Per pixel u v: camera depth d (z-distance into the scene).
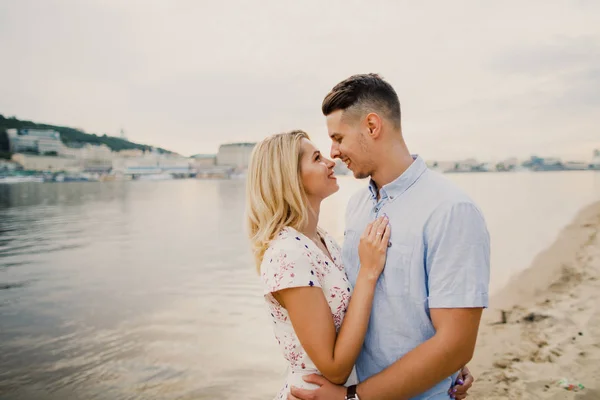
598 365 3.75
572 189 34.69
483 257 1.45
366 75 1.74
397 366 1.51
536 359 3.94
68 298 8.30
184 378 4.35
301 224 1.78
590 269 7.57
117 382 4.41
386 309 1.62
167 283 9.01
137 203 40.16
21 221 25.09
